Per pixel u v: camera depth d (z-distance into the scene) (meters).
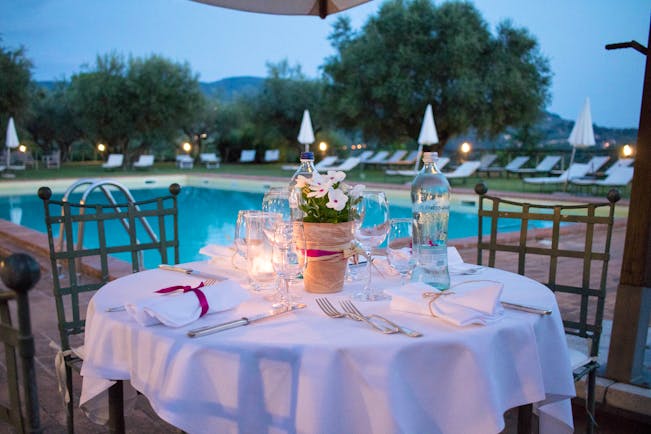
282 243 1.37
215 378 1.12
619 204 9.12
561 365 1.35
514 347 1.24
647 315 2.22
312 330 1.19
